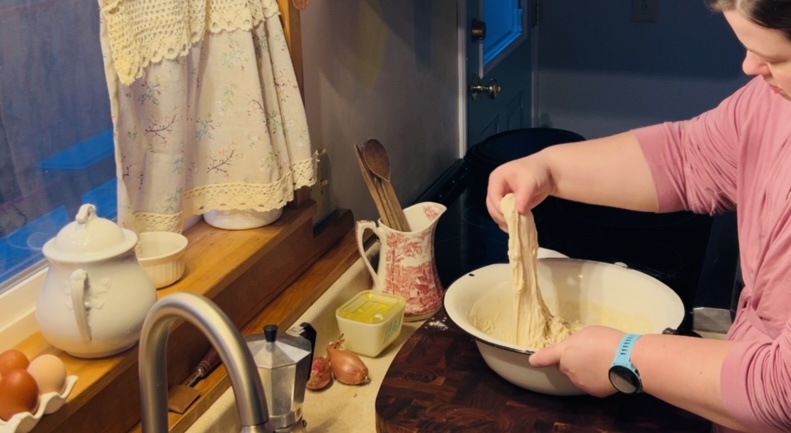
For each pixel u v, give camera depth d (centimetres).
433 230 141
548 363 100
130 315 94
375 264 151
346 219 153
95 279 92
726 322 144
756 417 85
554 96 304
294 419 89
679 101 292
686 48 284
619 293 121
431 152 202
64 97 106
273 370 86
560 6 291
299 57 128
